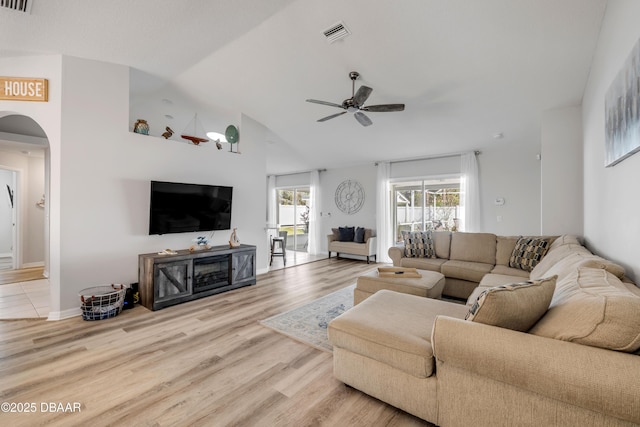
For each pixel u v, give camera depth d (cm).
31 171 564
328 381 195
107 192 336
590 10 233
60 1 232
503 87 348
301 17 280
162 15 265
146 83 404
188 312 324
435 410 148
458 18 258
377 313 197
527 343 118
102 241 332
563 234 371
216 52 339
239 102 458
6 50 293
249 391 184
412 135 506
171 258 342
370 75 347
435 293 304
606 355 106
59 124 303
